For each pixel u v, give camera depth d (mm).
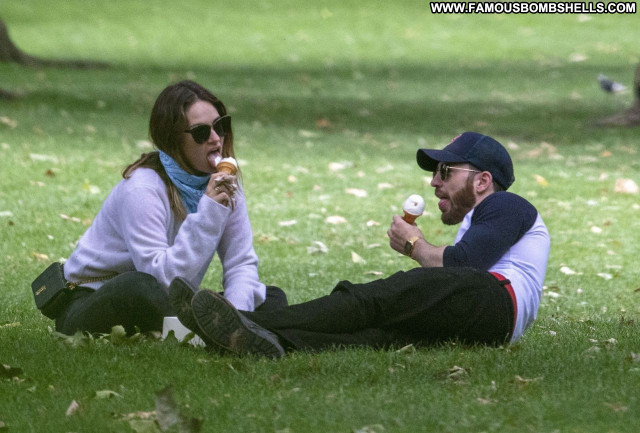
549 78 48125
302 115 36562
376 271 18312
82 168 25453
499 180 11336
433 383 9383
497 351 10367
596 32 61781
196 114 11008
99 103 35469
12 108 33281
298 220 22078
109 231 11312
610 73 49781
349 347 10383
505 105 40594
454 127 35688
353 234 21234
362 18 64875
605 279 18328
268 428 8039
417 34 60750
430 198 24812
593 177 27719
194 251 10727
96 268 11312
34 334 11586
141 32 59125
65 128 30641
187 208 11258
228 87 42250
